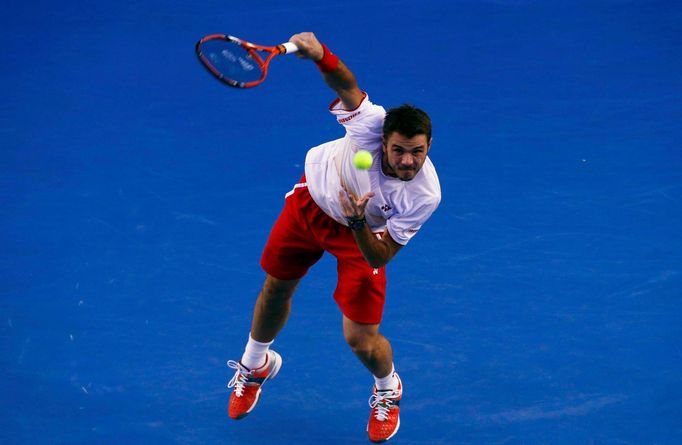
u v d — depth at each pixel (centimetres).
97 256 3002
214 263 2980
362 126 2038
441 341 2655
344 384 2533
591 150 3572
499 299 2809
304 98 3947
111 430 2355
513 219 3177
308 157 2205
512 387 2489
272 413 2439
